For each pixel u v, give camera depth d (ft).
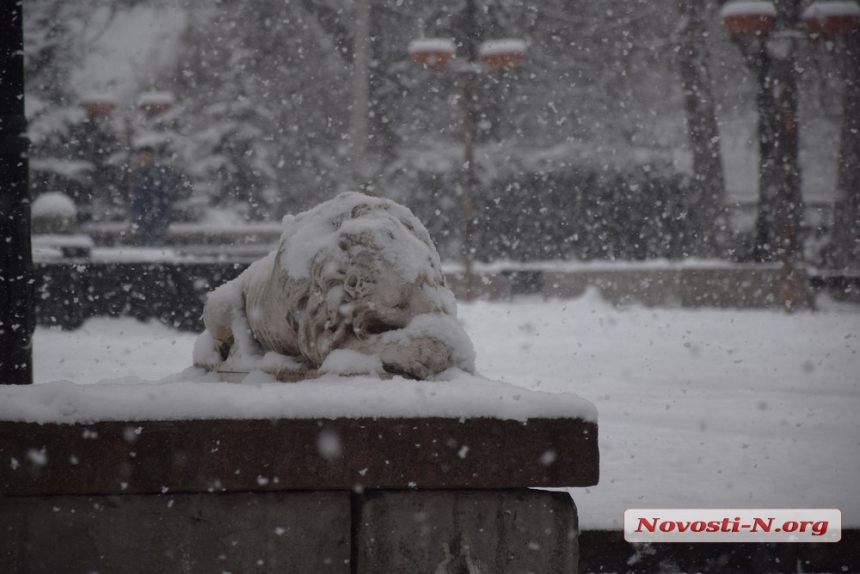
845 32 148.87
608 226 203.62
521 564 24.57
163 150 214.90
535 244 206.18
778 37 155.53
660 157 205.36
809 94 206.59
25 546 23.58
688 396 65.21
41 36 213.66
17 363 40.60
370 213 29.73
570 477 24.18
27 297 40.93
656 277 155.33
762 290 149.38
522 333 116.37
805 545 30.40
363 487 23.80
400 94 230.07
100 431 23.31
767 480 37.63
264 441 23.54
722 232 195.31
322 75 234.58
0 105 40.45
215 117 231.30
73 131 215.10
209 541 24.12
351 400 23.85
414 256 28.71
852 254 182.19
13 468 23.11
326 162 232.32
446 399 24.00
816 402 62.59
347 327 28.35
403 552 24.27
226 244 168.66
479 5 225.76
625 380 74.23
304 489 24.26
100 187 213.46
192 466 23.45
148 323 112.37
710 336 111.65
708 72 195.31
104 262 112.06
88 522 23.76
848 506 32.94
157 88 229.86
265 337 32.60
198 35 232.53
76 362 79.41
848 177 182.50
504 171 209.36
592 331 117.80
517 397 24.31
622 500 33.73
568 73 225.15
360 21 205.67
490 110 225.35
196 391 23.99
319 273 28.91
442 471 23.86
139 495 23.90
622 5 218.38
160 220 164.76
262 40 234.79
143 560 23.90
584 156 206.18
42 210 171.73
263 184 229.86
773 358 90.89
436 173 215.10
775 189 160.56
